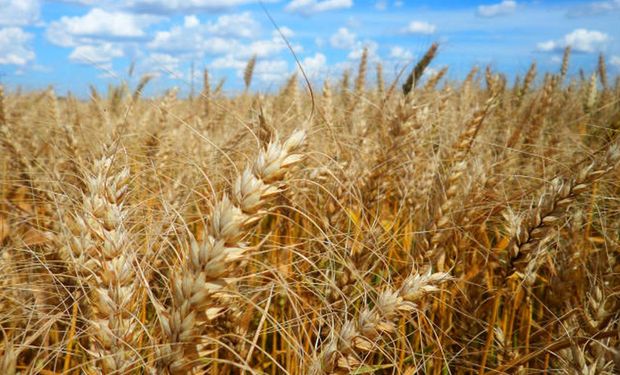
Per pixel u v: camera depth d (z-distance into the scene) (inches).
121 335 8.1
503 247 15.0
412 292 8.4
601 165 11.1
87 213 8.8
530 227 11.9
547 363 12.4
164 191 16.5
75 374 11.0
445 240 14.2
